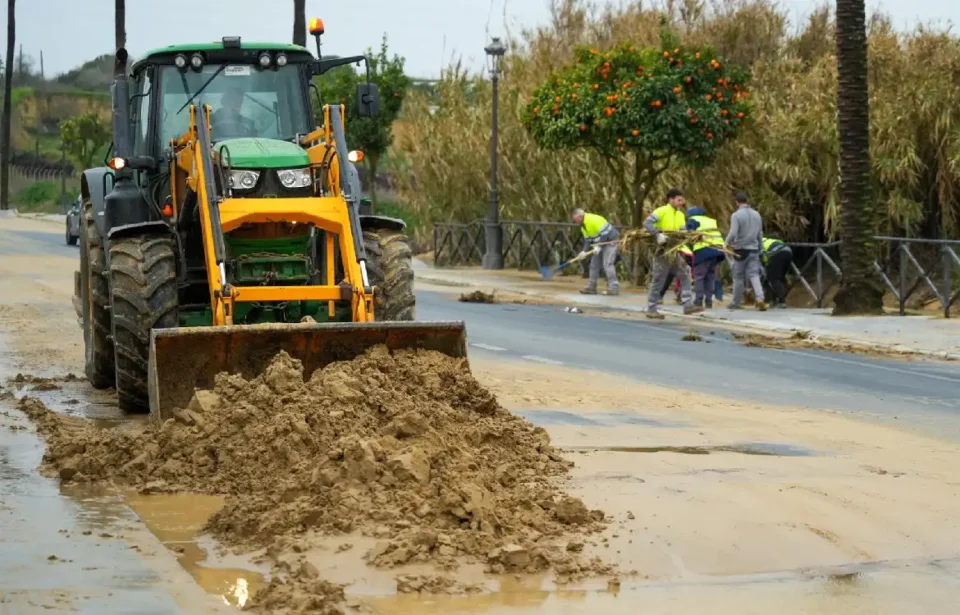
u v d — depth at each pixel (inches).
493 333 956.0
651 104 1286.9
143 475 448.1
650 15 1708.9
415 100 1907.0
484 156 1774.1
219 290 542.9
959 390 711.1
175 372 516.1
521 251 1676.9
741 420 594.9
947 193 1320.1
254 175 570.3
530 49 1827.0
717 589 340.5
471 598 329.1
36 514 400.8
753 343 913.5
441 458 423.2
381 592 331.9
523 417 587.2
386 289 617.6
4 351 796.0
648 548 373.1
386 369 513.0
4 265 1557.6
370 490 396.5
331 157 579.5
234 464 442.0
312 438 438.9
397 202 2079.2
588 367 778.2
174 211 606.5
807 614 322.0
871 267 1096.2
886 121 1322.6
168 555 359.3
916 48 1392.7
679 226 1104.8
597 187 1571.1
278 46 641.6
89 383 677.9
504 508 400.2
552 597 331.3
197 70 637.9
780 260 1187.3
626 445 522.9
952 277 1294.3
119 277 576.7
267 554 360.5
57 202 3467.0
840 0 1079.0
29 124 4119.1
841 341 936.9
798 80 1481.3
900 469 485.4
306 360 526.3
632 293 1325.0
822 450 522.9
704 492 437.7
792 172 1366.9
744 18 1620.3
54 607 311.1
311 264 596.7
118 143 619.2
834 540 385.1
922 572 357.7
